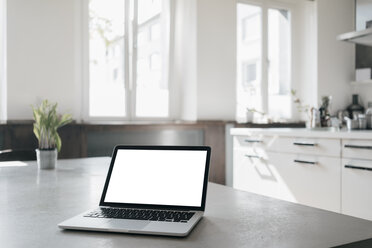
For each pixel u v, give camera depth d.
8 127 3.17
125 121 3.99
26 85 3.30
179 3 4.26
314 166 2.90
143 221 0.85
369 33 3.49
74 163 2.03
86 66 3.72
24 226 0.84
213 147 4.19
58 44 3.44
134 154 1.12
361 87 5.00
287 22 5.02
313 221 0.87
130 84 4.02
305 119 4.96
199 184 1.00
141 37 4.07
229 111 4.31
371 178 2.51
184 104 4.29
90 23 3.77
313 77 4.86
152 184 1.04
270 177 3.28
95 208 0.99
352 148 2.63
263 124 4.46
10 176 1.59
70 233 0.79
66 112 3.48
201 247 0.69
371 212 2.51
